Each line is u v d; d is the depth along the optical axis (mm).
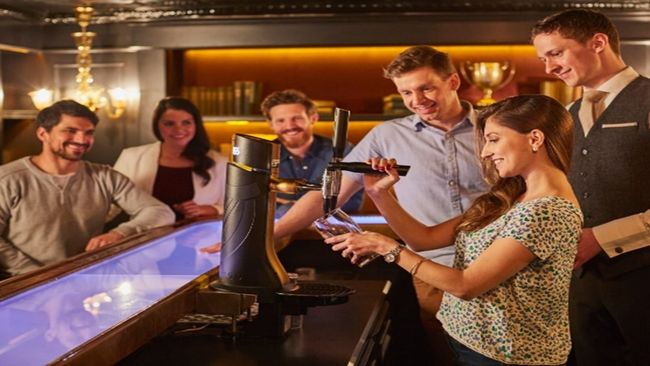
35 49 6387
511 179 2336
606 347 3279
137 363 2201
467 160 3289
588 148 3221
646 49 5812
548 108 2229
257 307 2600
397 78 3252
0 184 4012
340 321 2654
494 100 6391
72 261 2789
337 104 6652
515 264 2154
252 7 6113
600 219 3199
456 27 5977
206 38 6230
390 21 6035
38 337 1949
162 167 4992
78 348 1801
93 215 4211
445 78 3217
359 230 2307
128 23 6301
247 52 6684
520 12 5898
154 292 2385
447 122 3318
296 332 2523
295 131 4855
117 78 6355
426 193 3344
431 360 4059
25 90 6379
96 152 6395
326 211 2330
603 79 3195
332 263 4238
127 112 6363
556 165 2252
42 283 2451
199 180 4996
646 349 3125
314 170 4926
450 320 2396
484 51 6410
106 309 2197
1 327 2025
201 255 2998
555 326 2268
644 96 3133
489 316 2260
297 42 6129
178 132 4930
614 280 3139
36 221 4051
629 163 3137
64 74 6406
